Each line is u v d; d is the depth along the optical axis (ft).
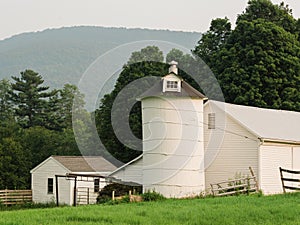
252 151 111.24
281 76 167.22
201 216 67.36
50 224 60.34
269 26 171.53
